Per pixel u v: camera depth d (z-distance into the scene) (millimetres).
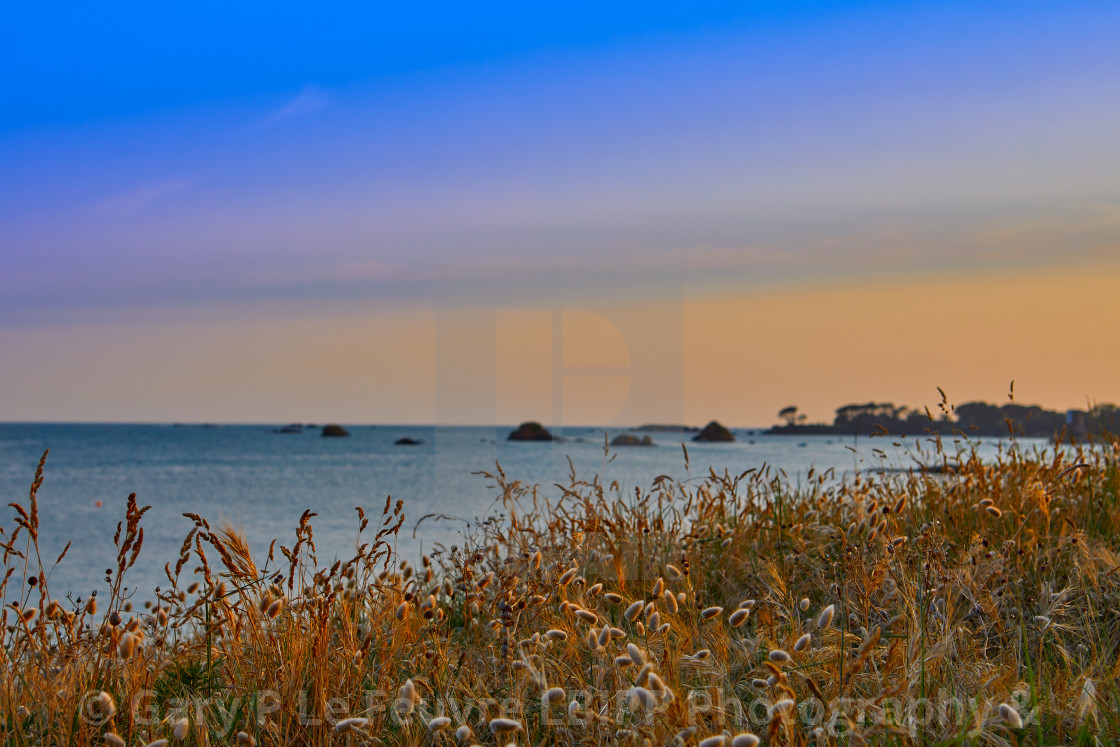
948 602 2990
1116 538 3893
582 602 3166
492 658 2803
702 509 4691
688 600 3254
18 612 2580
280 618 2797
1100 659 2666
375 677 2766
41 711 2396
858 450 4945
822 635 2742
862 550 3322
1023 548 3686
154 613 2990
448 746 2340
